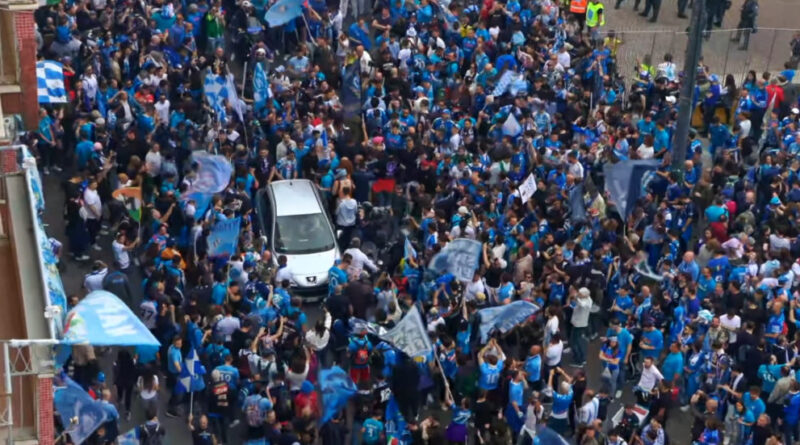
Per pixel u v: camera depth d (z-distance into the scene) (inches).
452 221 2122.3
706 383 1846.7
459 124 2421.3
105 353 1942.7
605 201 2208.4
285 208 2197.3
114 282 1847.9
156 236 1968.5
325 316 1931.6
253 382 1701.5
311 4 2891.2
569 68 2790.4
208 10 2746.1
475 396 1791.3
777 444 1644.9
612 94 2674.7
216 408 1710.1
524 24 2920.8
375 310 1899.6
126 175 2137.1
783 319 1916.8
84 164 2203.5
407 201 2278.5
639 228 2161.7
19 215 1224.2
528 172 2282.2
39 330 1093.1
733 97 2780.5
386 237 2201.0
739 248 2102.6
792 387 1790.1
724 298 1985.7
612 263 2009.1
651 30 3373.5
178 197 2105.1
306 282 2103.8
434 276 1962.4
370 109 2432.3
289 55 2874.0
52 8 2477.9
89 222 2150.6
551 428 1740.9
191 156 2186.3
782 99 2719.0
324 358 1918.1
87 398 1374.3
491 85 2586.1
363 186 2260.1
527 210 2127.2
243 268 1907.0
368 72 2593.5
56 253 1905.8
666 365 1834.4
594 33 3034.0
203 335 1775.3
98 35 2527.1
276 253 2134.6
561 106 2571.4
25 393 1061.8
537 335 1923.0
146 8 2679.6
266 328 1827.0
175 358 1740.9
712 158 2618.1
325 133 2321.6
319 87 2512.3
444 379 1812.3
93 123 2240.4
